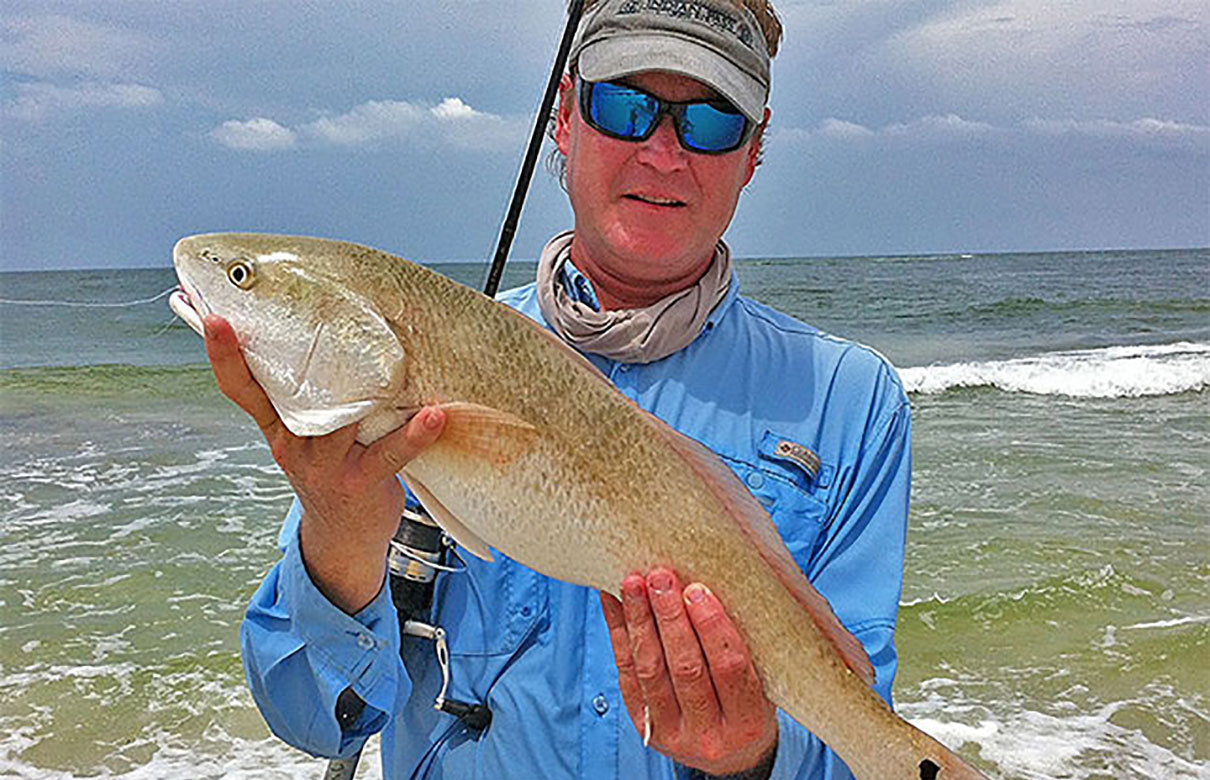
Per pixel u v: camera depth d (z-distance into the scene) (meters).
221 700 2.20
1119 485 3.87
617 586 0.67
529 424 0.65
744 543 0.67
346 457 0.63
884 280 17.45
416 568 0.79
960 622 2.59
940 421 5.50
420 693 0.81
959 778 0.65
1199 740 2.04
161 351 7.96
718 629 0.63
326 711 0.77
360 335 0.64
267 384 0.63
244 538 3.24
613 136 0.79
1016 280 17.30
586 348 0.83
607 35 0.79
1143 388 6.58
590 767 0.76
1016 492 3.78
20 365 7.17
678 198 0.79
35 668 2.32
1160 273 18.92
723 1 0.78
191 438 4.82
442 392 0.65
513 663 0.79
